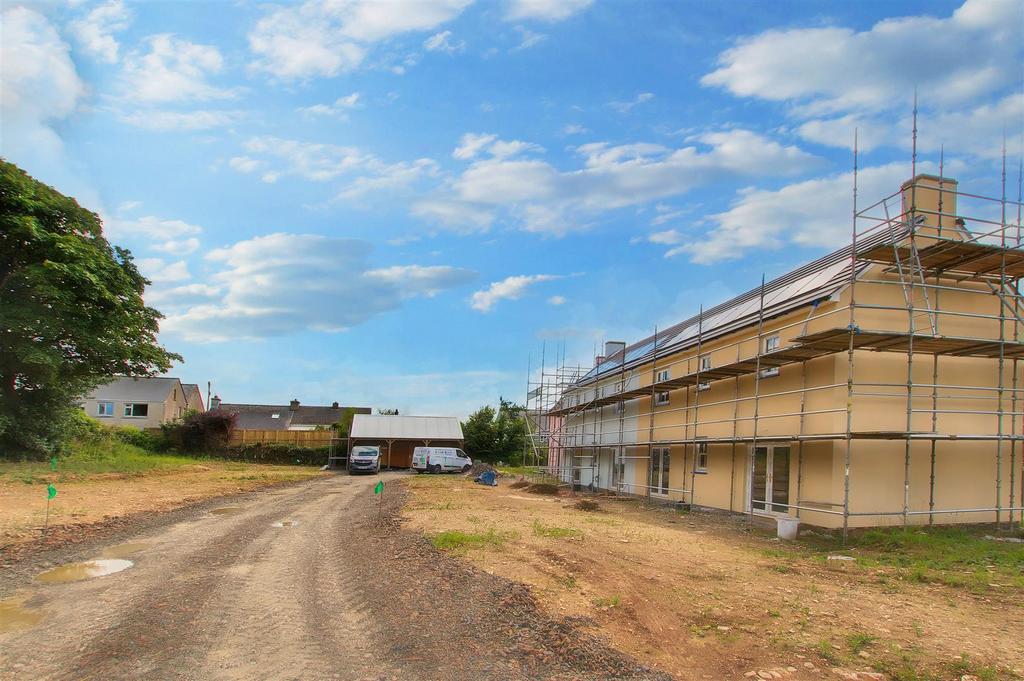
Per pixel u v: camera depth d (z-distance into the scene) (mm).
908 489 13773
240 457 45562
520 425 53125
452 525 12945
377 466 37281
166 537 11961
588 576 8273
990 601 7863
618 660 5695
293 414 74000
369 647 6238
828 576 9375
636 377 25969
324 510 16516
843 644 6184
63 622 6805
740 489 17812
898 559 10734
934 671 5516
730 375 18422
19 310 24750
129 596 7797
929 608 7480
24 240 25625
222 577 8852
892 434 12797
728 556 10938
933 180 15406
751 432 17516
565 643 6039
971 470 14727
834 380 14453
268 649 6148
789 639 6316
